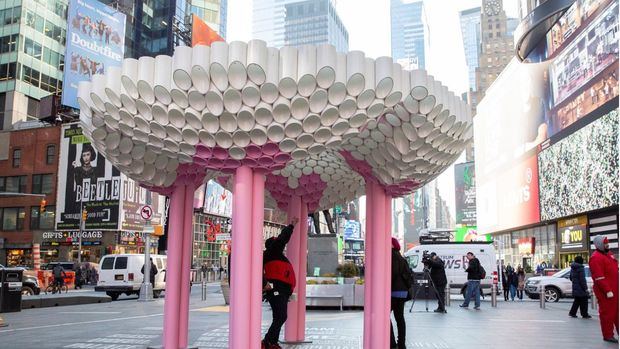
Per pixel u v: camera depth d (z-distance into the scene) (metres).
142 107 5.86
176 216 7.79
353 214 68.44
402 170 6.71
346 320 13.18
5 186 47.22
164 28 74.75
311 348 8.51
